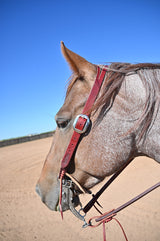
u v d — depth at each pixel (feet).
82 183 6.07
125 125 5.81
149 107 5.68
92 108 5.78
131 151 5.89
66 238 14.80
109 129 5.82
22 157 50.55
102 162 5.79
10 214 19.56
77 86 6.18
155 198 19.25
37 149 60.29
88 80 6.06
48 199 6.39
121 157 5.80
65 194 6.12
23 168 38.93
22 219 18.44
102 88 5.90
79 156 5.92
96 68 6.15
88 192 6.20
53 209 6.32
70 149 5.89
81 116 5.77
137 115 5.81
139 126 5.75
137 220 16.08
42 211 20.06
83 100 5.98
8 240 14.85
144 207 17.95
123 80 6.00
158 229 14.39
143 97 5.78
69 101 6.14
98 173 5.87
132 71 5.99
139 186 22.61
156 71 5.93
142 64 6.00
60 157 6.19
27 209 20.59
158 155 5.73
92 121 5.87
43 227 16.75
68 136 6.04
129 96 5.87
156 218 15.89
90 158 5.84
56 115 6.12
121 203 19.19
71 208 6.15
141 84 5.86
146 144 5.82
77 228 16.21
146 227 14.93
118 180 25.66
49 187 6.39
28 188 27.14
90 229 15.88
